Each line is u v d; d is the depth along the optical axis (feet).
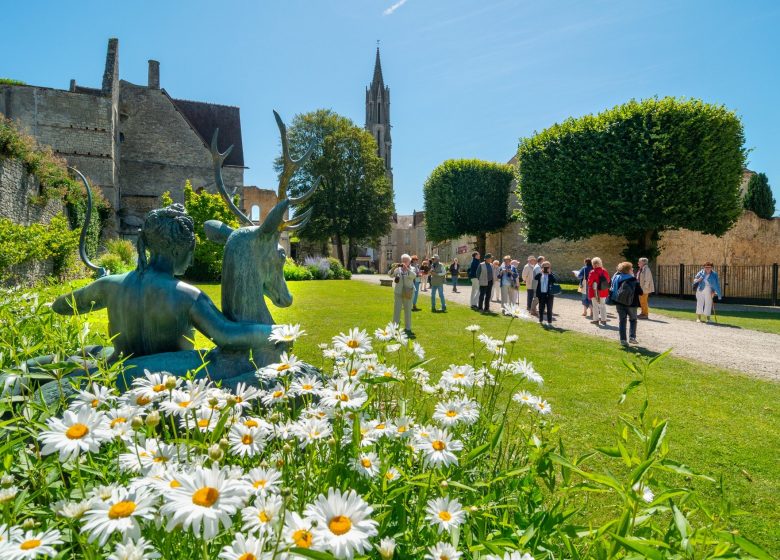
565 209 74.18
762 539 9.12
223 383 8.47
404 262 29.12
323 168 123.54
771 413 16.44
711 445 13.66
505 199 111.55
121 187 100.63
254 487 3.59
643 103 67.92
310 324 32.96
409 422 5.66
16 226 40.83
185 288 9.41
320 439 4.77
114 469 4.72
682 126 63.46
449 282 92.94
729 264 89.35
